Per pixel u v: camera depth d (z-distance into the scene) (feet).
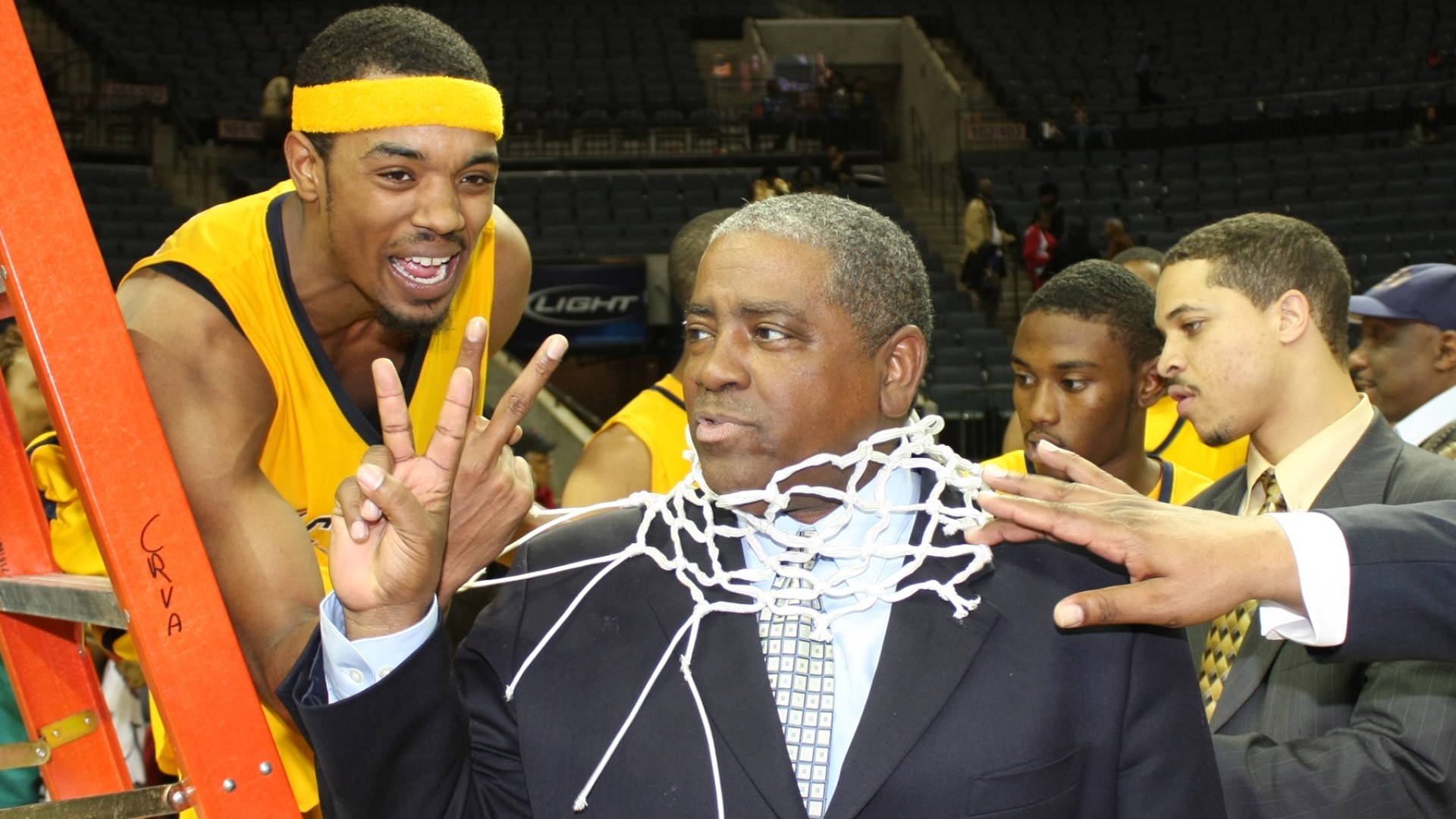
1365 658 3.65
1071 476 3.66
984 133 41.22
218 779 3.36
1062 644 3.52
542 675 3.67
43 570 4.64
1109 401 6.73
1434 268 7.57
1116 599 3.27
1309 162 36.65
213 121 38.14
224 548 4.84
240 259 5.26
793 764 3.46
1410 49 43.47
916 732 3.38
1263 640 5.12
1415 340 7.57
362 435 5.64
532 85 43.52
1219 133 39.96
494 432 3.68
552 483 24.45
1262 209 34.55
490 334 6.57
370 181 4.74
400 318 5.02
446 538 3.39
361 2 47.06
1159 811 3.49
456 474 3.45
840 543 3.71
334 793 3.39
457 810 3.47
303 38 44.21
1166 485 7.25
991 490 3.76
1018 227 35.35
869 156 40.52
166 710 3.33
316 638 3.40
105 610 3.75
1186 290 5.45
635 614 3.74
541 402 25.52
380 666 3.28
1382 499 5.00
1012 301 33.47
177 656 3.35
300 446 5.54
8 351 8.23
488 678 3.77
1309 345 5.28
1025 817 3.34
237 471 5.00
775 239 3.54
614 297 28.04
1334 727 4.86
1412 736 4.46
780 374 3.50
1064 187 37.04
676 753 3.49
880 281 3.61
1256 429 5.43
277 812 3.43
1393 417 7.87
